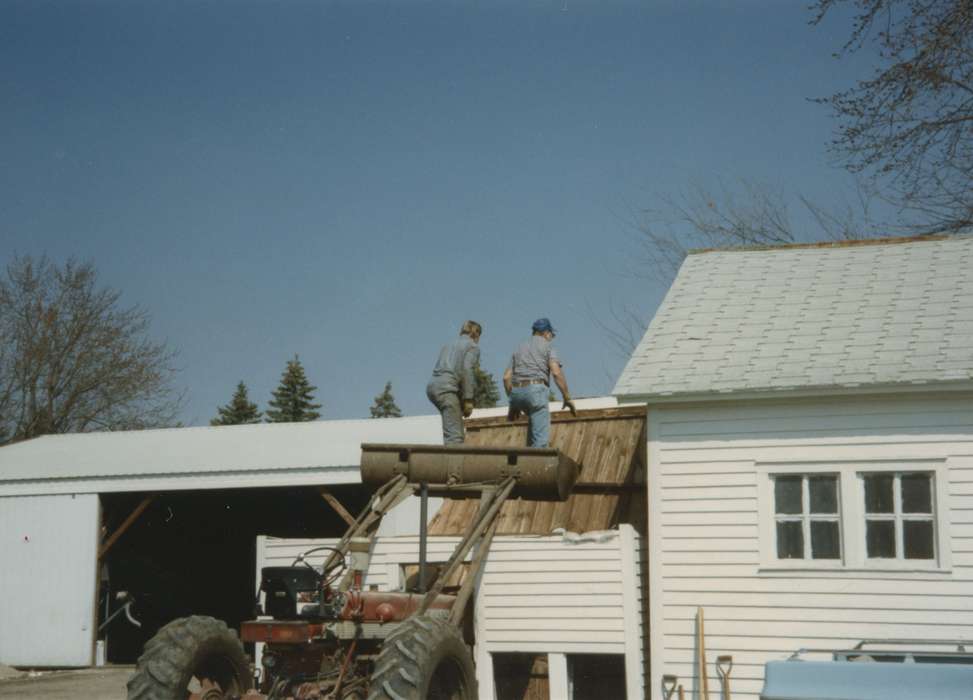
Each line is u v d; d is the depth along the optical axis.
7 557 25.38
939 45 21.38
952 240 17.69
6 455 27.28
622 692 14.88
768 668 9.00
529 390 14.91
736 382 14.58
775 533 14.43
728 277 17.92
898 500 14.07
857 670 8.74
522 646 14.69
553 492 14.05
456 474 14.12
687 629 14.45
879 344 14.96
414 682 10.01
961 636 13.49
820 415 14.42
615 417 17.38
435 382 14.91
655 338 16.27
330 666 10.98
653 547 14.73
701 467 14.78
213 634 10.82
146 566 28.61
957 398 13.94
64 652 24.59
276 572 11.02
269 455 24.19
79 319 55.72
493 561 14.97
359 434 25.14
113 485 24.84
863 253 17.89
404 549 15.64
